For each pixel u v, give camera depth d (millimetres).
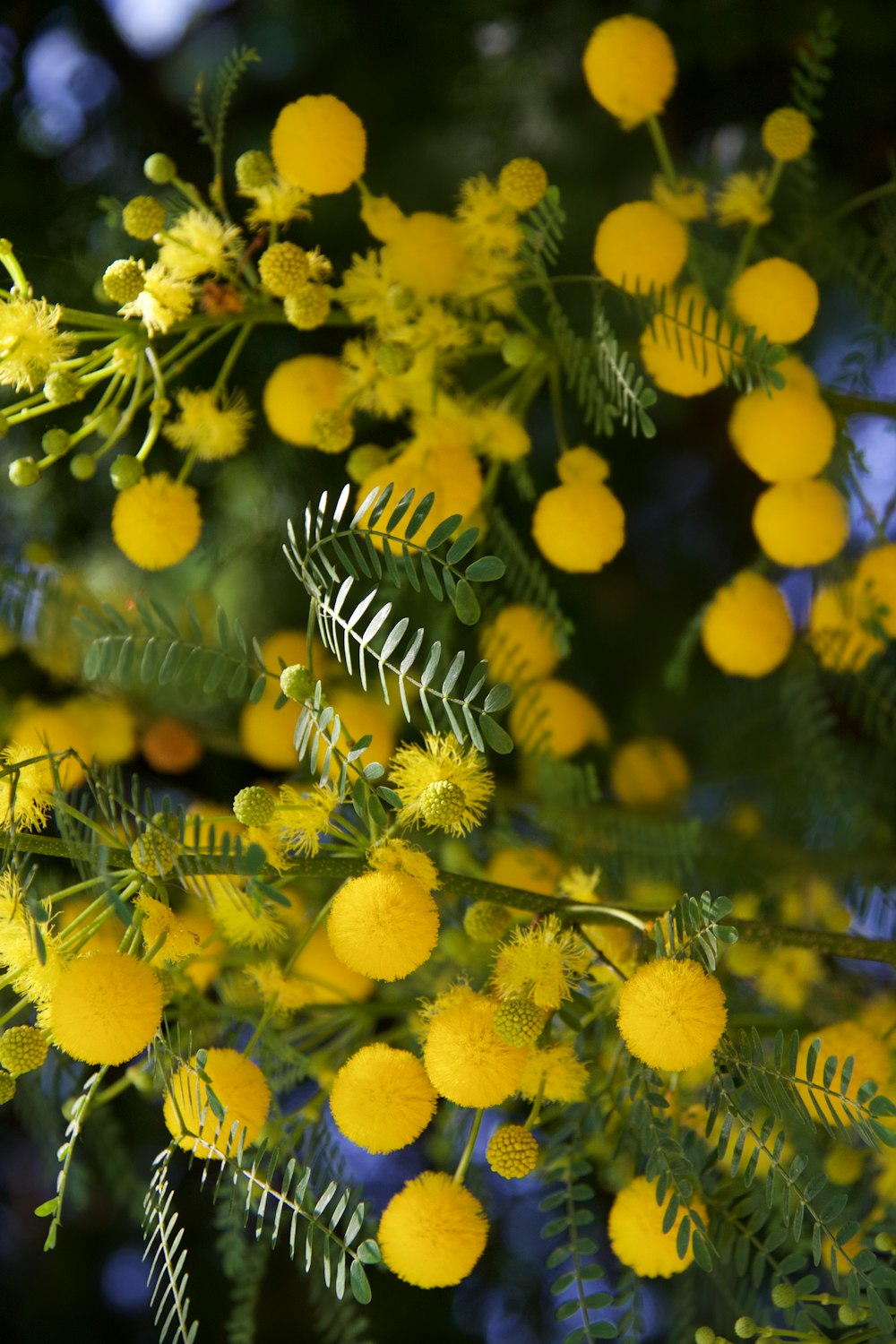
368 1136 453
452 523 438
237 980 495
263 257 499
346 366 520
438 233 508
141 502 495
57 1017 444
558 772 521
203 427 508
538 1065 467
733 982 519
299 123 498
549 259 506
